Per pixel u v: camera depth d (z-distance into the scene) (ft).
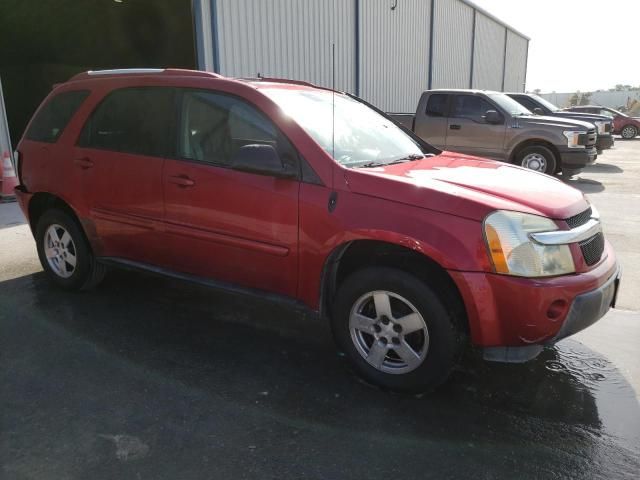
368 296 10.48
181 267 13.00
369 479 8.12
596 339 13.07
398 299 10.16
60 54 47.62
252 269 11.71
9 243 20.95
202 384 10.78
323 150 10.84
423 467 8.40
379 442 9.00
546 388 10.79
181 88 12.76
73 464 8.36
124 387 10.62
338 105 13.51
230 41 37.88
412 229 9.62
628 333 13.42
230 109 12.00
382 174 10.46
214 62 36.76
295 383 10.87
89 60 49.03
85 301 15.05
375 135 13.25
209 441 8.96
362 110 14.35
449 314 9.75
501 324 9.42
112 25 41.65
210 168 11.90
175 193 12.42
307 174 10.79
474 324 9.51
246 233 11.50
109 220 13.85
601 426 9.52
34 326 13.38
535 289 9.10
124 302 15.02
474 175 11.39
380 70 59.88
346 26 51.88
